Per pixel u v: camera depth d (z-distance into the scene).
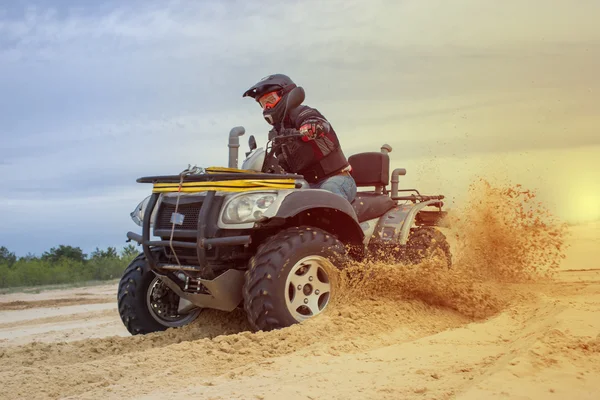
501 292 6.14
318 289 5.05
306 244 4.94
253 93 6.23
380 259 5.95
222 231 5.00
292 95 5.40
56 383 3.80
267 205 4.88
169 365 4.05
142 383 3.66
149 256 5.37
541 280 7.54
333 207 5.14
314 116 5.93
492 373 3.17
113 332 7.32
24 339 6.92
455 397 2.90
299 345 4.30
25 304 11.25
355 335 4.51
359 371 3.48
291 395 3.10
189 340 5.22
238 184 4.98
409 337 4.58
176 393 3.35
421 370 3.38
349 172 6.37
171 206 5.34
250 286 4.79
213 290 4.97
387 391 3.06
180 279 5.45
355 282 5.25
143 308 5.76
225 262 5.17
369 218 6.38
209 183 5.01
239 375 3.64
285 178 5.14
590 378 3.05
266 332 4.55
